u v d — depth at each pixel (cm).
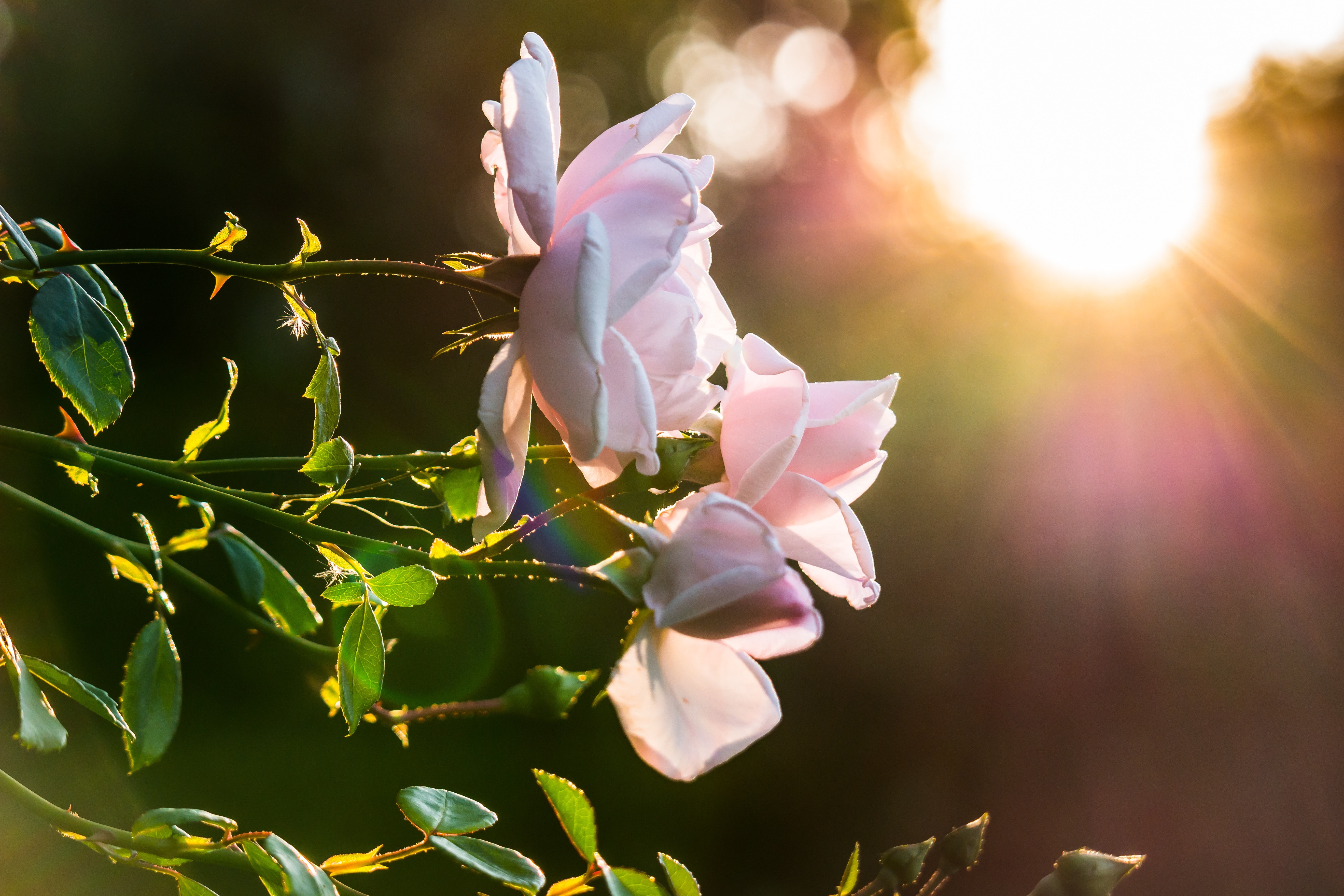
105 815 122
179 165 204
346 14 229
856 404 60
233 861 58
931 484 233
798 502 60
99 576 140
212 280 204
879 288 257
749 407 61
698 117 371
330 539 60
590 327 58
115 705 59
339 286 217
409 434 213
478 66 259
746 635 59
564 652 188
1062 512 237
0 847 78
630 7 338
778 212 299
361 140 227
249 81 209
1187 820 207
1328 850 202
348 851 141
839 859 195
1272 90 391
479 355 226
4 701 92
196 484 60
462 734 165
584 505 60
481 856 59
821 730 210
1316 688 223
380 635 59
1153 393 252
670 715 59
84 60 195
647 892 59
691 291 61
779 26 391
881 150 371
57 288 61
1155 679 224
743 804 194
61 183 196
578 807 59
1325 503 245
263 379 199
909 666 218
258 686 143
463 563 59
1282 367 259
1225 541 236
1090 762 215
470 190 252
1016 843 204
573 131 327
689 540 59
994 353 249
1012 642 225
